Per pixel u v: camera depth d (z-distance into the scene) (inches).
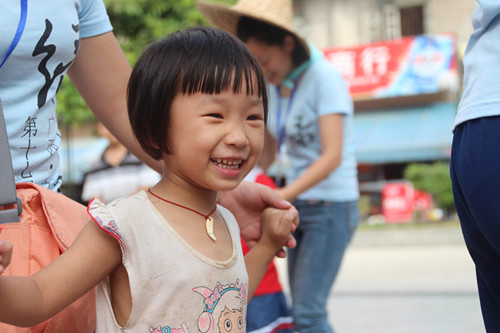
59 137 60.3
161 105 50.0
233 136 49.2
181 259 48.4
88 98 65.7
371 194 574.9
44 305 43.2
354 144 118.4
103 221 46.3
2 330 45.4
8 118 52.7
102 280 49.1
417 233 414.6
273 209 61.2
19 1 51.9
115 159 168.7
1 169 47.1
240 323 51.1
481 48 57.7
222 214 56.5
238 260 52.7
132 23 298.4
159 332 47.1
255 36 110.3
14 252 47.9
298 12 609.0
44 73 54.6
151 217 49.1
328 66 111.9
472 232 58.6
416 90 552.1
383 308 197.5
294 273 113.7
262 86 52.6
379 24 596.4
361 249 391.2
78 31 57.2
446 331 163.5
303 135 114.8
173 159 50.9
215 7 114.3
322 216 111.3
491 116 54.3
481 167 54.4
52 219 50.2
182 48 50.3
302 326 110.3
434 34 591.5
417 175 519.8
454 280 241.1
